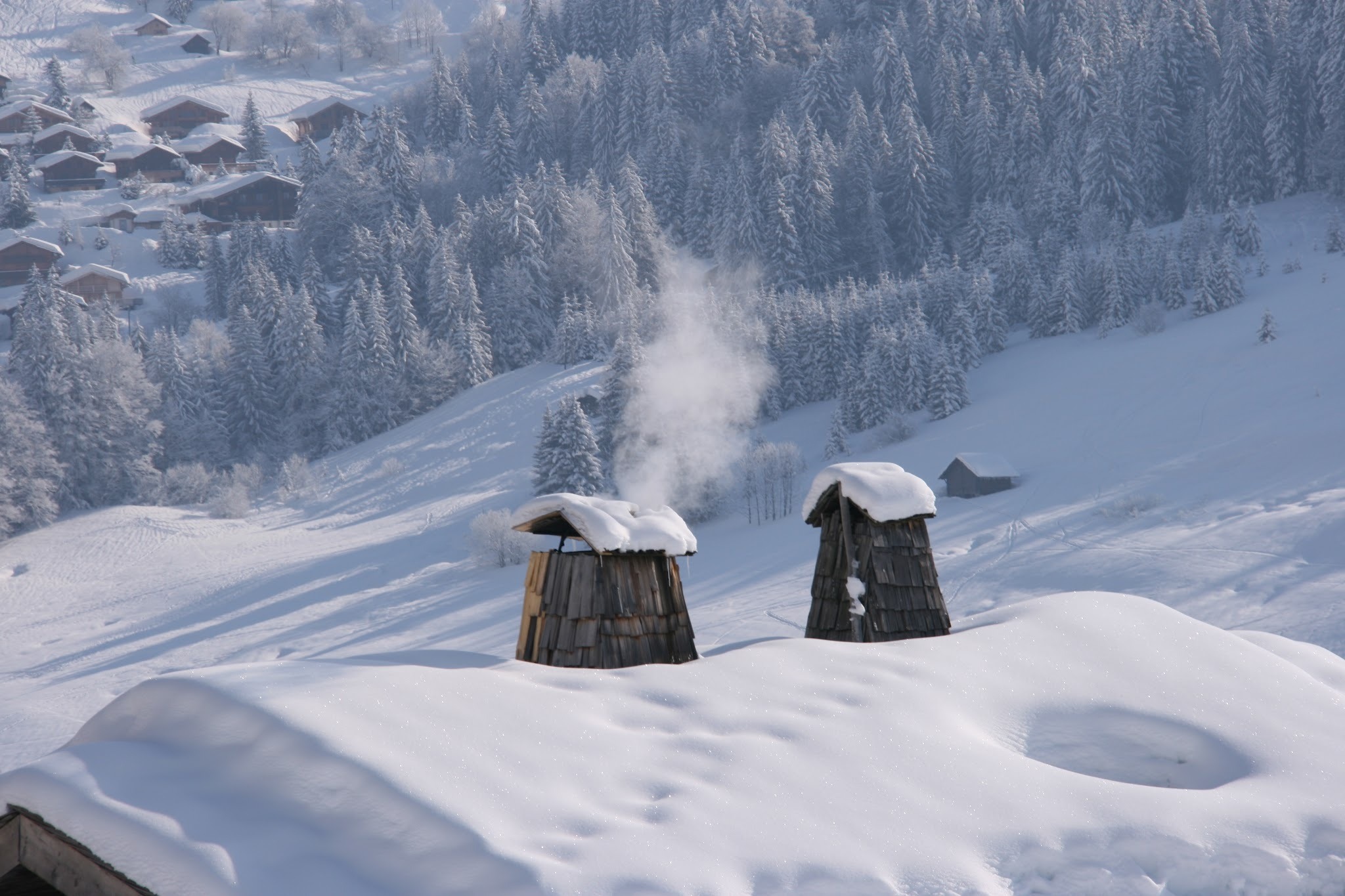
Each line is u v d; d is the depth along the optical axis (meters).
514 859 2.68
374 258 95.62
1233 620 25.56
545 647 5.00
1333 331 60.34
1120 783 3.64
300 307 82.69
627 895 2.67
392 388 81.12
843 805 3.26
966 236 98.44
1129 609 5.27
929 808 3.32
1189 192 101.31
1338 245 79.31
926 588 5.96
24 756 29.64
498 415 77.50
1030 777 3.58
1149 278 78.06
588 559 5.08
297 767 3.02
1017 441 56.34
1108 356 68.06
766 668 4.23
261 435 80.25
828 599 6.19
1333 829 3.48
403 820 2.83
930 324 80.06
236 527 64.94
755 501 52.97
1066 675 4.53
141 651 43.69
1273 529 33.56
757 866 2.90
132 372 73.06
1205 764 4.04
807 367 73.88
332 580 51.44
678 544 5.17
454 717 3.39
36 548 61.84
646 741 3.53
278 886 2.61
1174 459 47.38
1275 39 101.44
